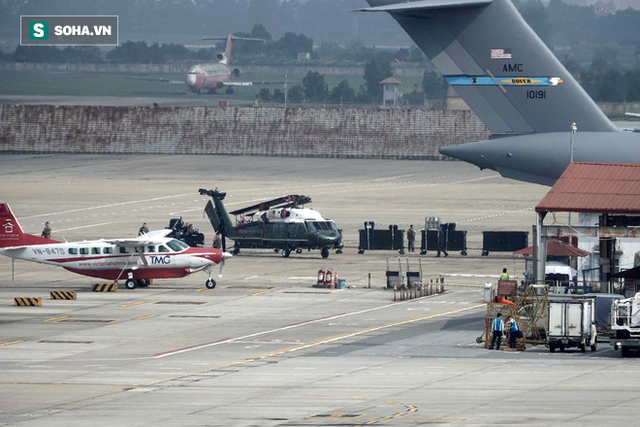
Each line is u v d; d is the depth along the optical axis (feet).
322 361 552.41
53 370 532.73
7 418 414.62
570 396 440.86
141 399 451.94
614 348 573.74
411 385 475.31
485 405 422.82
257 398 448.65
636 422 383.65
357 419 398.42
